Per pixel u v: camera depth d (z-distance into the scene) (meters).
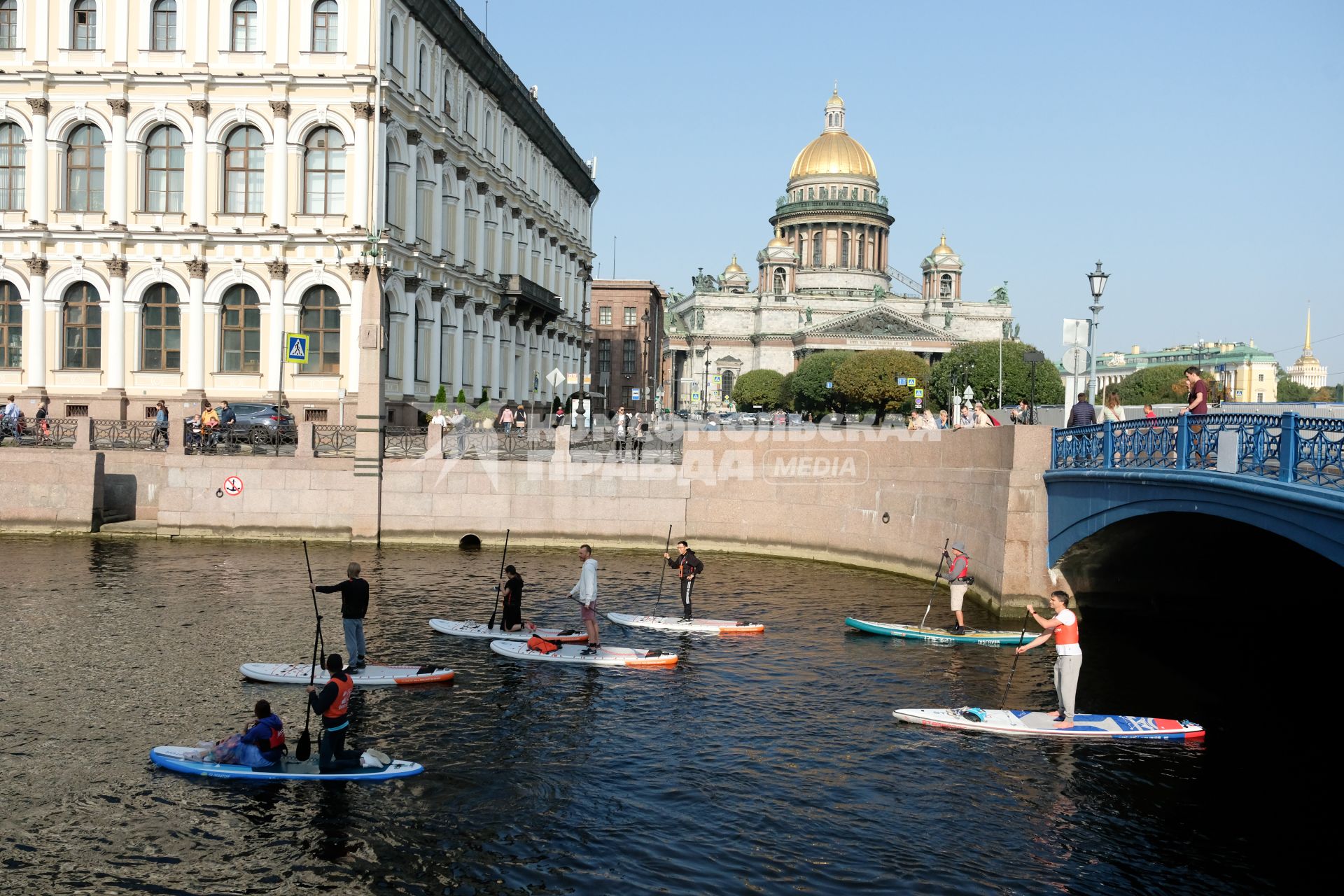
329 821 14.84
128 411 49.34
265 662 22.44
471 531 41.84
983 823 15.30
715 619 28.78
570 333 89.38
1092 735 18.94
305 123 48.56
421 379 54.44
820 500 40.94
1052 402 103.12
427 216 55.41
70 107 49.25
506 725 19.05
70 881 13.05
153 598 28.98
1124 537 25.44
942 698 21.28
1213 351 171.62
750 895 13.12
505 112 68.88
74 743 17.48
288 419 46.09
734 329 185.25
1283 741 18.89
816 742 18.53
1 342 50.34
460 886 13.17
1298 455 15.96
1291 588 26.39
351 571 21.62
